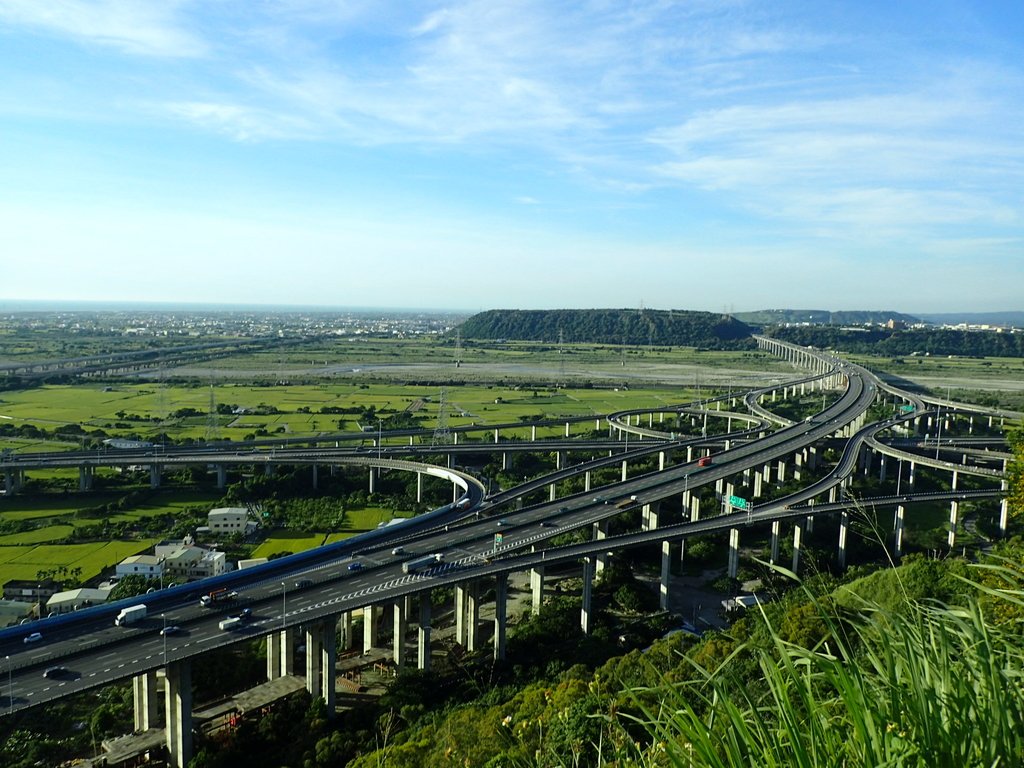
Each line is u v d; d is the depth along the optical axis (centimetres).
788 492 19875
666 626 12469
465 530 14225
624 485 17675
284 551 15638
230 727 9125
